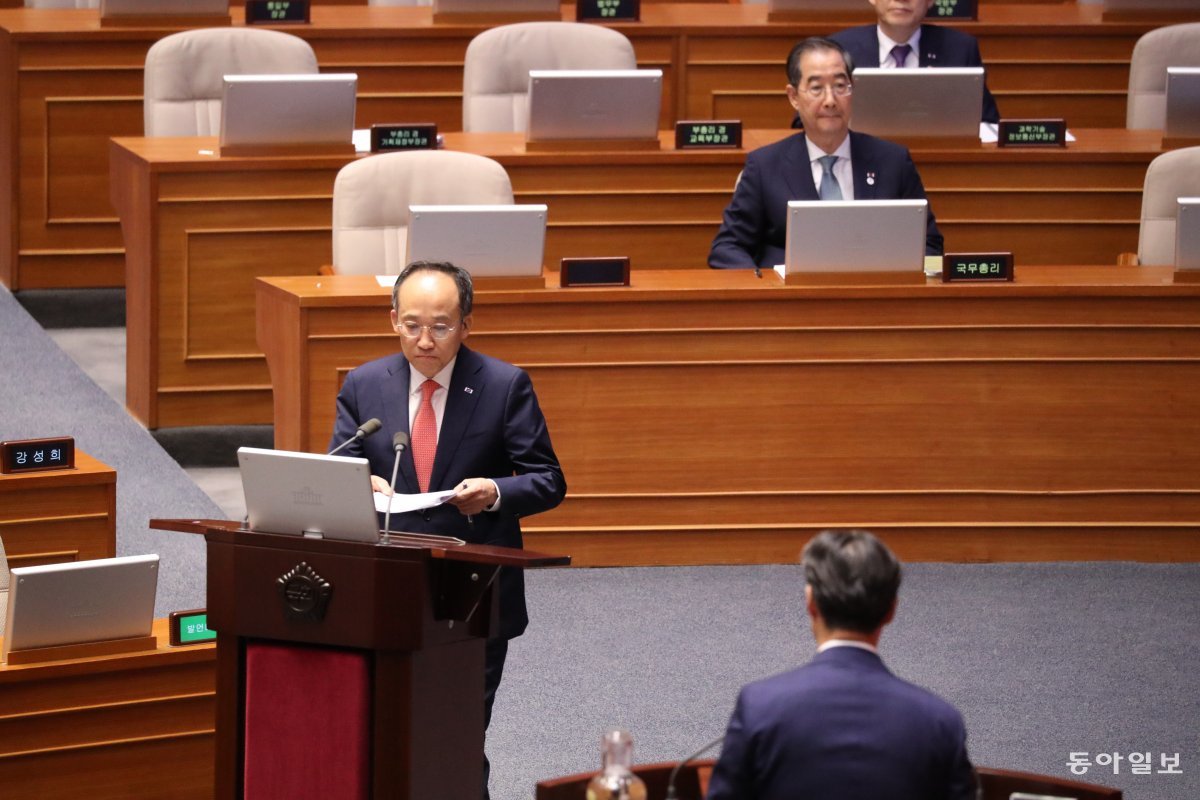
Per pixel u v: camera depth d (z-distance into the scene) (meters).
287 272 28.14
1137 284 24.92
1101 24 33.97
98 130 31.62
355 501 13.75
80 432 27.94
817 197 26.33
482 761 15.23
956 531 25.27
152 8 31.86
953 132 29.45
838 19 34.25
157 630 17.95
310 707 14.09
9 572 18.23
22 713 16.70
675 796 12.13
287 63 30.20
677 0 38.72
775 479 24.97
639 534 24.94
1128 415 25.19
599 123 28.86
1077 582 24.75
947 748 11.08
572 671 21.73
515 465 17.33
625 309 24.41
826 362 24.77
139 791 17.23
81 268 31.98
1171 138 29.61
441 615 14.03
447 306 16.58
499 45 30.92
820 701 11.09
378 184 25.94
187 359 27.97
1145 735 20.30
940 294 24.64
